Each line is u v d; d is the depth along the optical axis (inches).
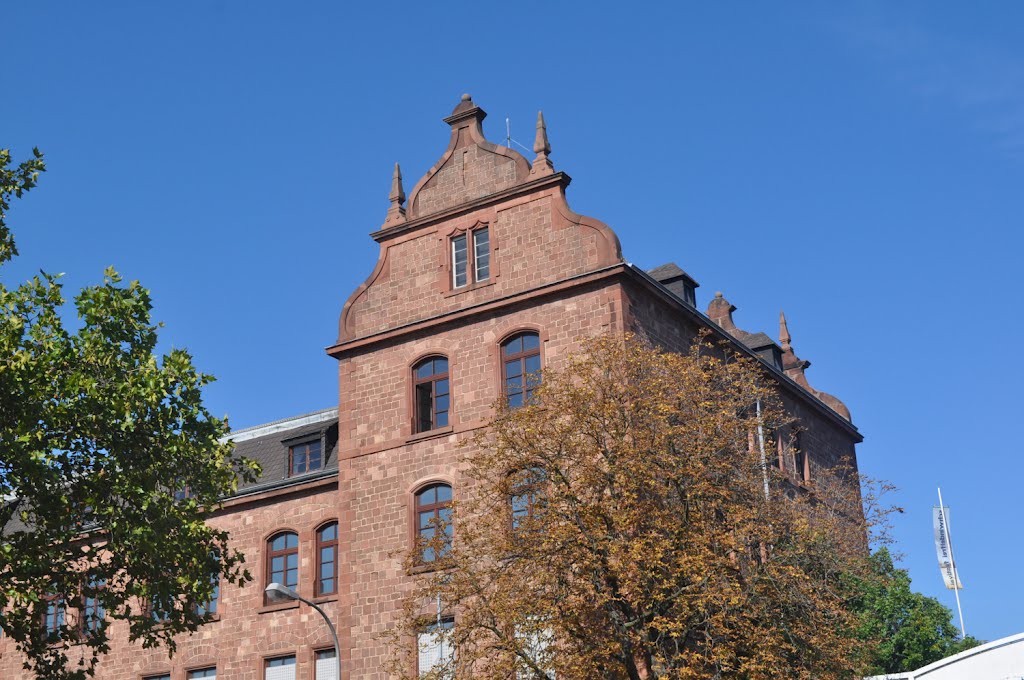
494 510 1069.8
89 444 1015.6
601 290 1250.0
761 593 1024.2
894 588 1630.2
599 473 1018.7
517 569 1025.5
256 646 1475.1
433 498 1295.5
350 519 1337.4
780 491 1170.0
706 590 956.0
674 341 1323.8
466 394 1300.4
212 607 1525.6
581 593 994.1
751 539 1051.3
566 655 986.7
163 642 1551.4
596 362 1095.0
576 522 1015.0
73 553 1019.3
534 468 1070.4
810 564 1138.7
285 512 1503.4
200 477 1049.5
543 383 1088.2
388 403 1352.1
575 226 1285.7
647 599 984.9
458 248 1368.1
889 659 1598.2
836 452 1738.4
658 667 993.5
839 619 1133.1
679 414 1063.6
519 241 1318.9
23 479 982.4
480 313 1309.1
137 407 995.9
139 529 985.5
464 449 1280.8
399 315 1375.5
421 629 1071.6
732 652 965.8
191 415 1035.9
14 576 969.5
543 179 1316.4
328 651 1425.9
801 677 1027.3
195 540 1042.7
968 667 1300.4
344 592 1316.4
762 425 1183.6
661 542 975.6
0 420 961.5
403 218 1409.9
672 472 1021.2
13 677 1680.6
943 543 1964.8
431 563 1066.7
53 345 997.2
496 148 1373.0
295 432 1553.9
